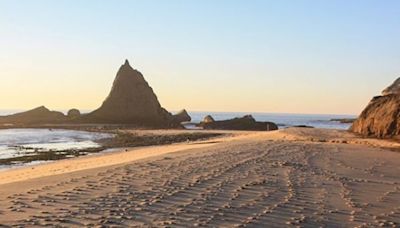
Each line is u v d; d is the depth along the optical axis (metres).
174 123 103.38
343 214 8.51
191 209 8.55
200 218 7.85
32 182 11.78
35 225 7.16
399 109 38.72
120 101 106.62
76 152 32.97
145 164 15.98
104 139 50.03
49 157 29.16
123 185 11.18
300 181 12.45
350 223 7.81
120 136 55.59
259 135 45.91
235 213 8.31
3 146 39.72
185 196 9.85
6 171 20.80
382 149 26.80
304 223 7.69
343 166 16.88
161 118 108.75
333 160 18.98
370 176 14.20
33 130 72.94
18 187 10.91
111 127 82.88
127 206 8.71
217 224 7.45
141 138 51.12
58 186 11.02
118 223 7.39
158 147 35.00
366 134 41.78
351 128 48.03
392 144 31.44
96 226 7.16
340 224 7.72
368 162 18.67
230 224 7.48
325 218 8.12
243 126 85.75
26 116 103.44
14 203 8.91
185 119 127.44
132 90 107.94
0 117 100.44
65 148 37.56
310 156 20.36
